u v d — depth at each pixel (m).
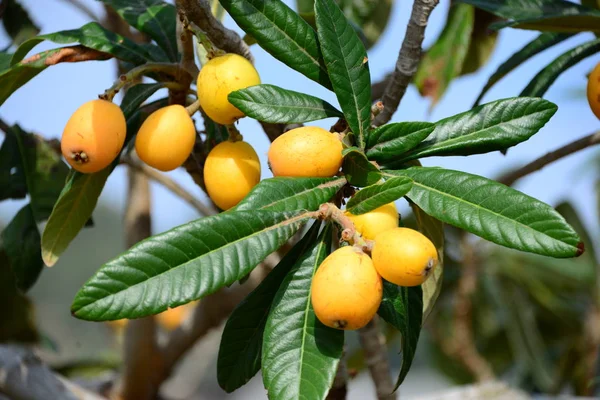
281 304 0.74
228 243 0.72
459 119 0.80
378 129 0.79
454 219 0.73
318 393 0.72
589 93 0.87
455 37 1.19
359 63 0.79
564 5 0.98
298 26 0.81
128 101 0.86
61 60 0.85
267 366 0.73
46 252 0.87
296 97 0.79
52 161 1.04
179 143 0.80
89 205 0.87
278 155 0.75
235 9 0.80
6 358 1.08
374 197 0.73
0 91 0.86
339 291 0.69
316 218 0.74
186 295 0.70
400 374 0.77
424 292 0.87
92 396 1.11
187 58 0.85
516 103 0.79
